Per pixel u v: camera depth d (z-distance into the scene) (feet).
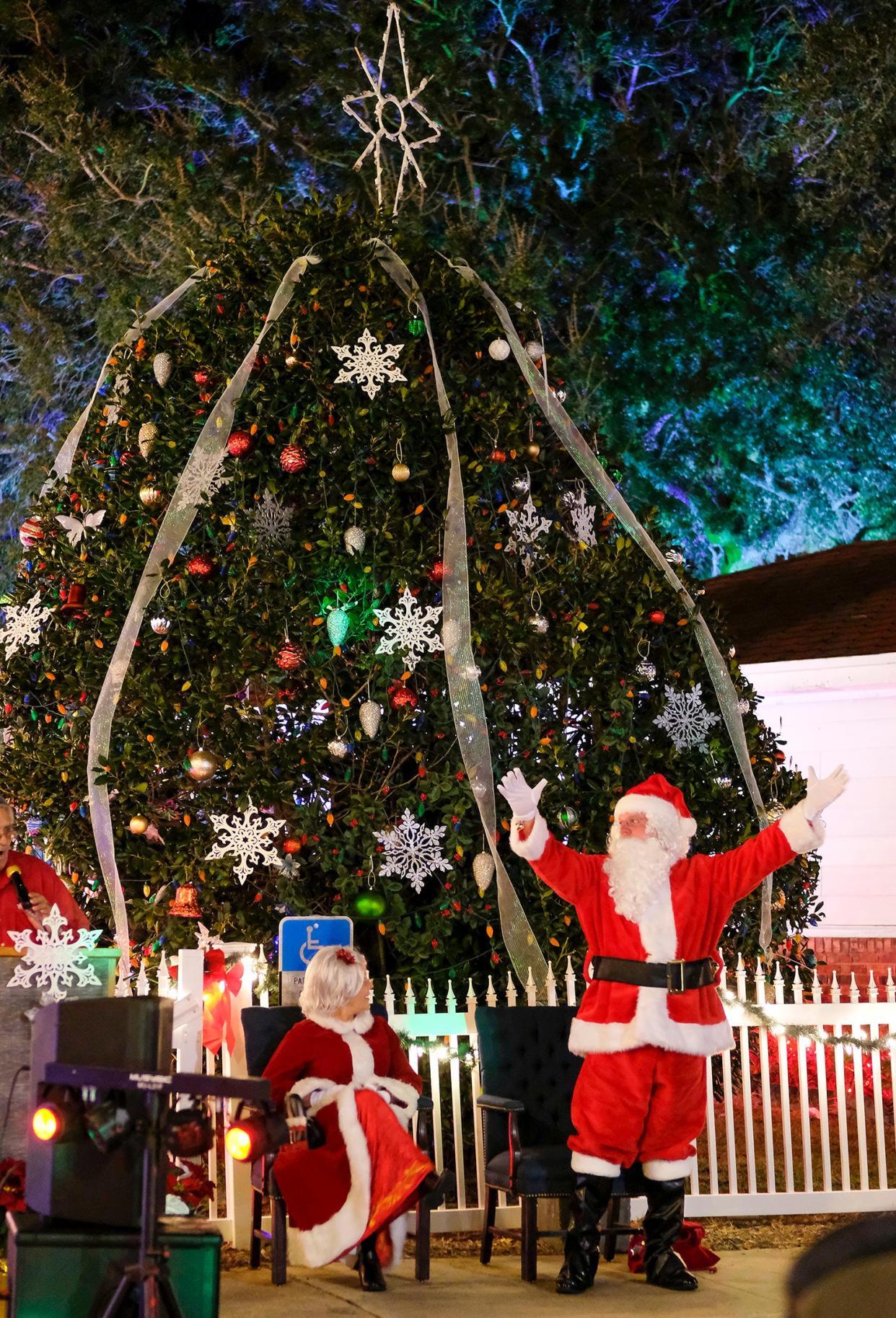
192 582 27.22
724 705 29.73
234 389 27.09
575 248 99.30
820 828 21.75
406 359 28.30
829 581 54.13
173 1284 15.81
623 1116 20.77
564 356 96.27
